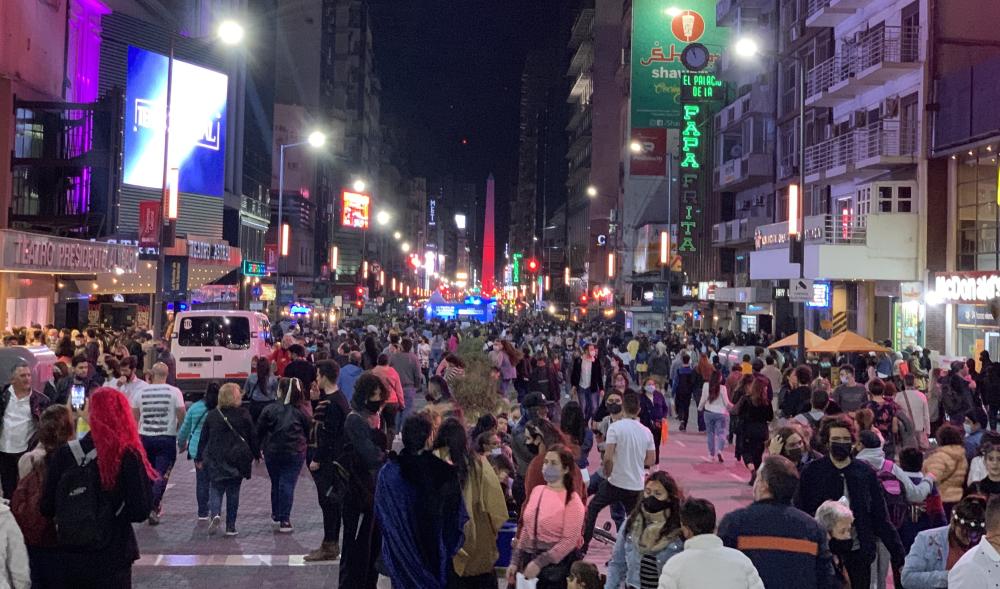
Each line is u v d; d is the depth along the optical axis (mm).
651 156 70500
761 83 48844
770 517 6219
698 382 24766
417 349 33312
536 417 10039
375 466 8461
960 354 30453
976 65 29688
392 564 6914
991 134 28719
